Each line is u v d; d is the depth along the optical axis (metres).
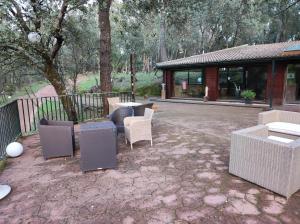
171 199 2.59
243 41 23.50
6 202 2.64
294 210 2.32
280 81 11.00
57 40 7.40
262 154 2.69
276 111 4.46
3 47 6.48
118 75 24.67
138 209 2.42
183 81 15.10
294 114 4.24
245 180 2.96
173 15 9.77
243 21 18.88
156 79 21.81
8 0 5.41
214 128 5.97
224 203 2.48
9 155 4.09
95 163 3.40
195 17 18.08
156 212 2.36
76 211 2.42
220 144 4.50
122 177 3.19
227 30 21.12
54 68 8.01
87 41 11.11
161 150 4.25
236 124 6.49
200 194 2.67
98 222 2.23
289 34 21.92
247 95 11.55
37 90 15.88
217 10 18.36
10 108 5.00
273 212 2.30
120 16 10.23
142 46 22.16
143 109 6.10
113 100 7.68
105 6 7.11
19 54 6.82
